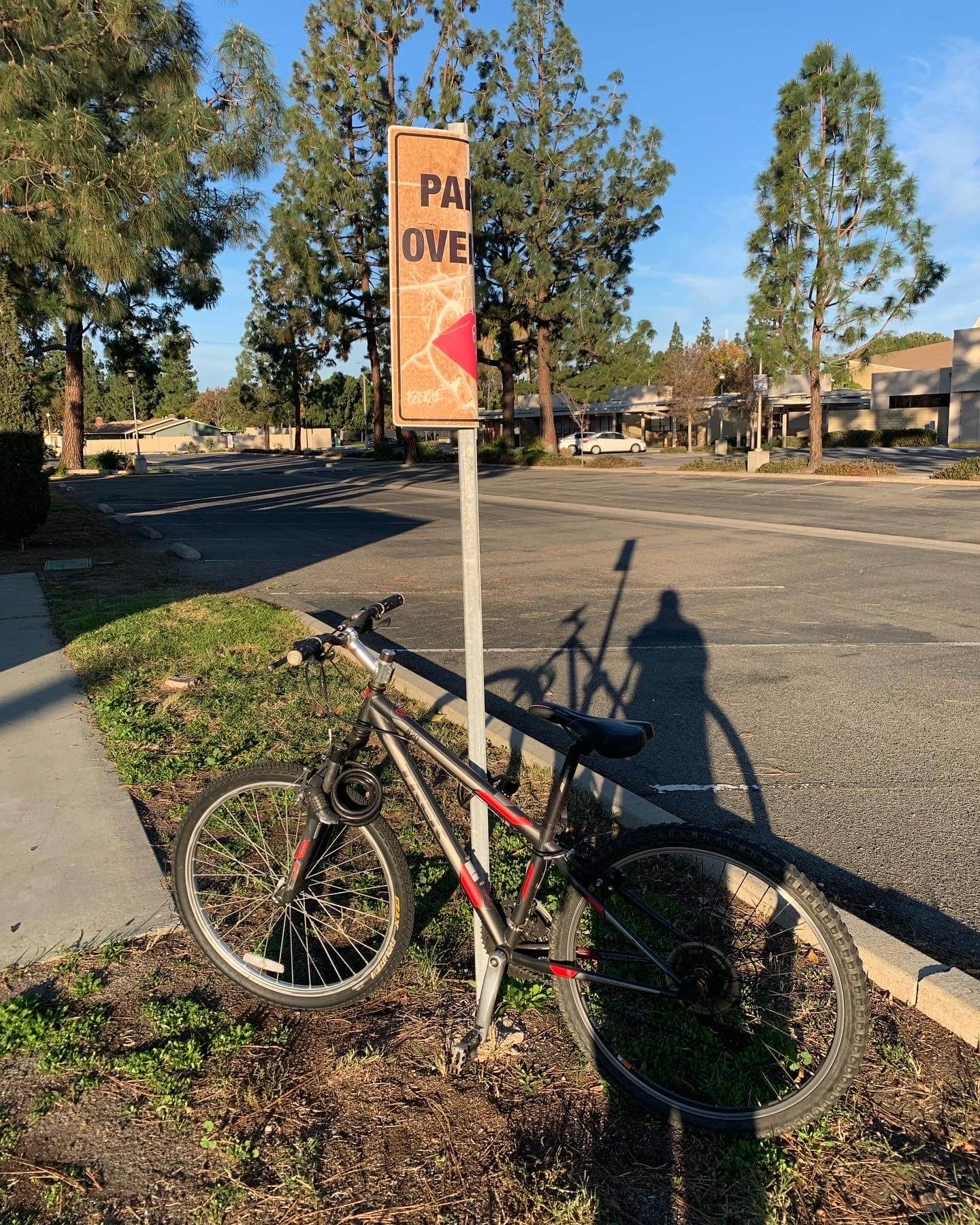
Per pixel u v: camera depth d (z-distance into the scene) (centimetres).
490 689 652
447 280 259
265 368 6681
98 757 493
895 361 6094
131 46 1418
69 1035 274
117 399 10925
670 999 256
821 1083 236
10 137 1209
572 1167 231
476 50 3338
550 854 258
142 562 1273
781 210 2480
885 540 1417
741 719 582
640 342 3638
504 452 4138
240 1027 280
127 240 1311
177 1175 227
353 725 285
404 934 285
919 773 489
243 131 1559
